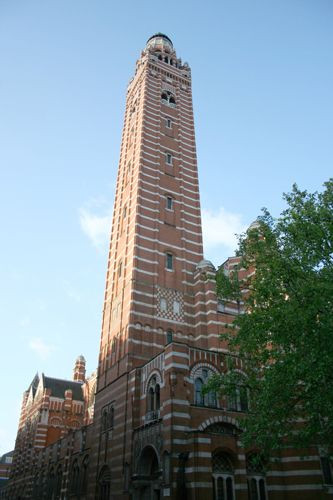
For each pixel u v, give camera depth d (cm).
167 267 5009
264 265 2794
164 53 7656
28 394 10431
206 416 3312
